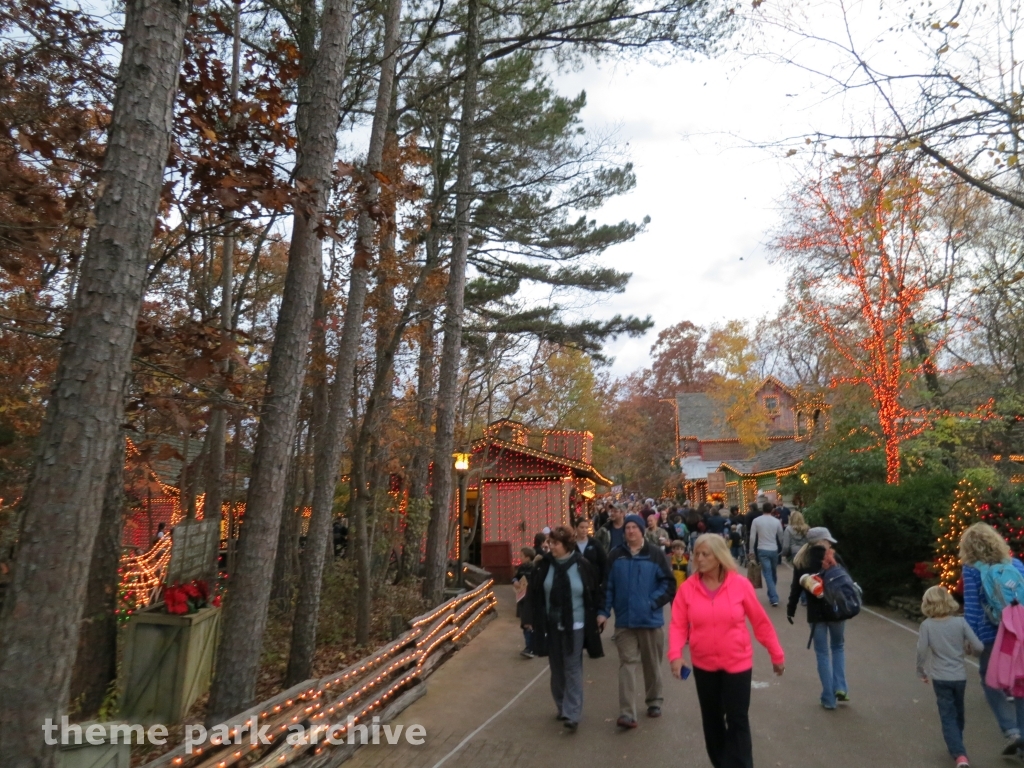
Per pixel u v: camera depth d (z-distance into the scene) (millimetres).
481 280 22156
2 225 5805
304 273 7035
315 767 5621
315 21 10531
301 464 13672
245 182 6199
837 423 23781
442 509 13117
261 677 9023
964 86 7574
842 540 13781
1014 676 5367
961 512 10383
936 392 20391
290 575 12922
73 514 3680
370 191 7473
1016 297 14664
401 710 7449
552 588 7012
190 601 7539
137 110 4266
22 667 3455
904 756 5738
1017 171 8297
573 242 18297
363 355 13508
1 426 9180
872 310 18516
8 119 6996
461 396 16797
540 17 13445
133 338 4098
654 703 7020
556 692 7035
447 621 10203
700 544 5020
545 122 15891
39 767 3432
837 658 7148
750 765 4629
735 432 50281
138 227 4152
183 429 6996
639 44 12242
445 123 16219
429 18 13969
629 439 61469
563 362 27078
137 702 7039
